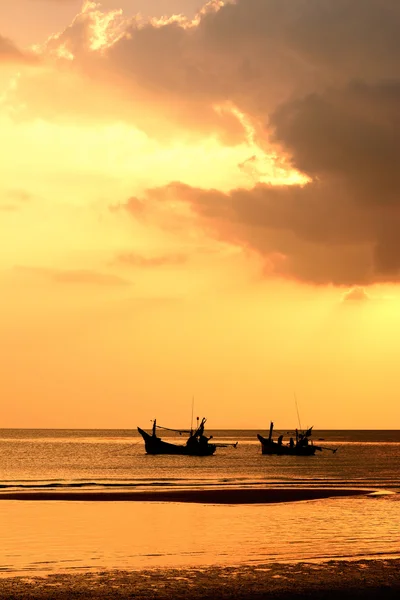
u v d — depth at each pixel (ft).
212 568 118.52
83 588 105.09
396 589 106.22
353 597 102.73
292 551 134.10
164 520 174.40
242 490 256.11
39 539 146.00
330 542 143.84
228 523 169.48
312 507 203.10
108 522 170.40
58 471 394.32
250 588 106.01
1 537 148.15
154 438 591.37
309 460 526.16
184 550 134.92
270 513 188.65
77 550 134.51
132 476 351.25
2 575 113.09
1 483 297.94
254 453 646.74
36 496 233.35
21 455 601.62
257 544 141.49
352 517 180.34
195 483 301.22
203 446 577.43
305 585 107.76
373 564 120.98
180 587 106.22
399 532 155.84
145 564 122.11
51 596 100.83
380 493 246.68
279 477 344.69
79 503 212.84
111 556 129.08
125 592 103.35
